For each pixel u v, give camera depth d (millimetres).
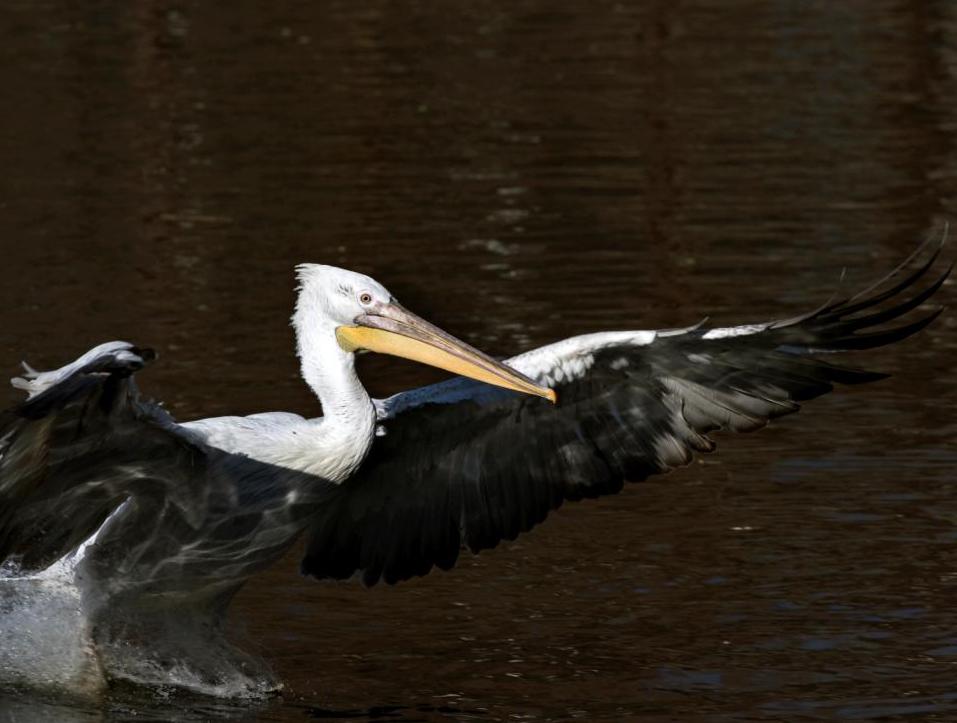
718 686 10289
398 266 19484
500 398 11156
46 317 17938
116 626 10859
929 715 9797
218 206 22094
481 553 12695
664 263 19625
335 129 25859
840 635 10992
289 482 10648
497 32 32719
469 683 10445
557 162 24047
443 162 24047
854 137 25156
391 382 16562
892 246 20125
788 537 12711
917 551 12352
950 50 30672
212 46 31562
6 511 9805
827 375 10945
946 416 15172
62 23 33281
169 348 16953
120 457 9969
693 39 31875
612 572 12211
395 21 33812
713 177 23219
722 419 11234
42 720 10102
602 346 10750
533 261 19703
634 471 11555
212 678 10688
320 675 10633
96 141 25266
